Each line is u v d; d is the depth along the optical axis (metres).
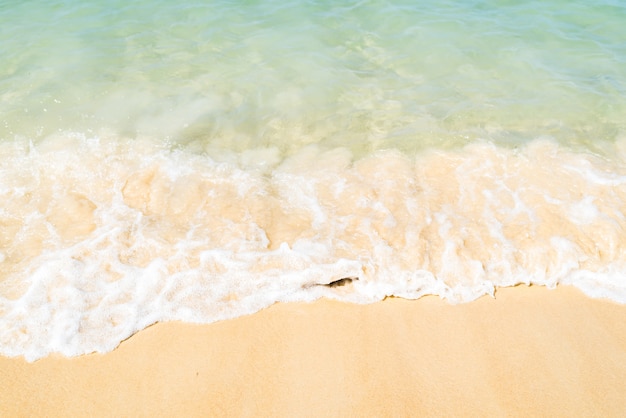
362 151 5.78
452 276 4.40
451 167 5.53
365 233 4.70
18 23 8.22
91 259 4.40
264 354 3.87
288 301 4.25
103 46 7.64
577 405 3.56
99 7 8.82
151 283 4.25
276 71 7.16
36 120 6.02
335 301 4.27
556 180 5.31
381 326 4.09
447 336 4.01
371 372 3.75
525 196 5.11
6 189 5.09
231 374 3.73
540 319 4.14
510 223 4.80
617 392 3.63
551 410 3.53
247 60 7.40
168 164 5.48
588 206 4.96
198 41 7.84
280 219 4.85
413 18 8.63
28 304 4.05
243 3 9.08
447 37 8.03
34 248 4.49
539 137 6.00
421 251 4.54
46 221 4.77
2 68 6.97
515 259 4.50
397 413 3.50
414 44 7.86
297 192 5.19
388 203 5.03
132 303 4.13
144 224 4.75
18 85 6.62
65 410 3.51
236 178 5.34
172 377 3.70
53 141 5.72
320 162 5.62
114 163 5.46
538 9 8.95
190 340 3.94
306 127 6.15
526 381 3.71
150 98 6.55
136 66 7.19
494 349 3.92
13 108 6.18
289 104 6.52
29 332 3.91
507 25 8.42
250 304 4.20
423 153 5.74
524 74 7.16
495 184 5.27
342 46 7.80
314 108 6.46
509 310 4.21
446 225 4.78
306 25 8.36
